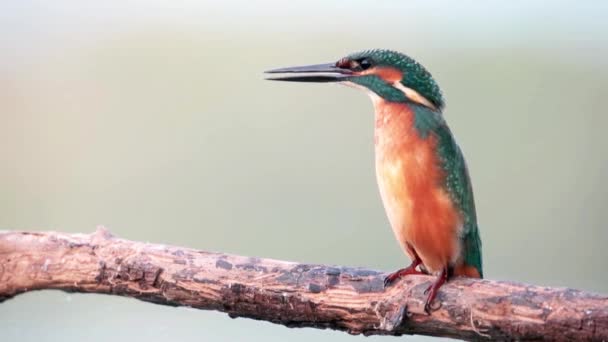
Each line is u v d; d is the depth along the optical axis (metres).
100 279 7.70
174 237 15.90
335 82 8.95
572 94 19.88
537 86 20.36
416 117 8.04
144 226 16.16
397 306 7.14
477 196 17.09
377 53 8.74
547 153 17.83
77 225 16.39
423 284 7.12
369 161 16.88
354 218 15.88
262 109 18.44
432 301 7.02
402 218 7.94
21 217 16.48
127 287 7.68
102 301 12.55
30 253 7.86
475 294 6.94
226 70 20.27
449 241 7.86
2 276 7.91
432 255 7.96
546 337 6.67
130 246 7.71
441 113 8.44
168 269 7.55
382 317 7.17
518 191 17.48
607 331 6.42
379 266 15.12
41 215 16.41
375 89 8.56
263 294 7.38
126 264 7.62
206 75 19.86
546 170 17.39
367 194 16.30
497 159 18.14
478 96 19.80
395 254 15.20
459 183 7.90
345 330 7.42
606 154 18.14
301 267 7.38
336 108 18.30
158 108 18.75
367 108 18.09
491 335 6.91
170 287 7.57
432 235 7.86
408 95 8.38
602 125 18.80
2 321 11.88
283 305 7.37
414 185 7.84
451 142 7.99
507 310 6.76
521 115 19.42
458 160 7.98
